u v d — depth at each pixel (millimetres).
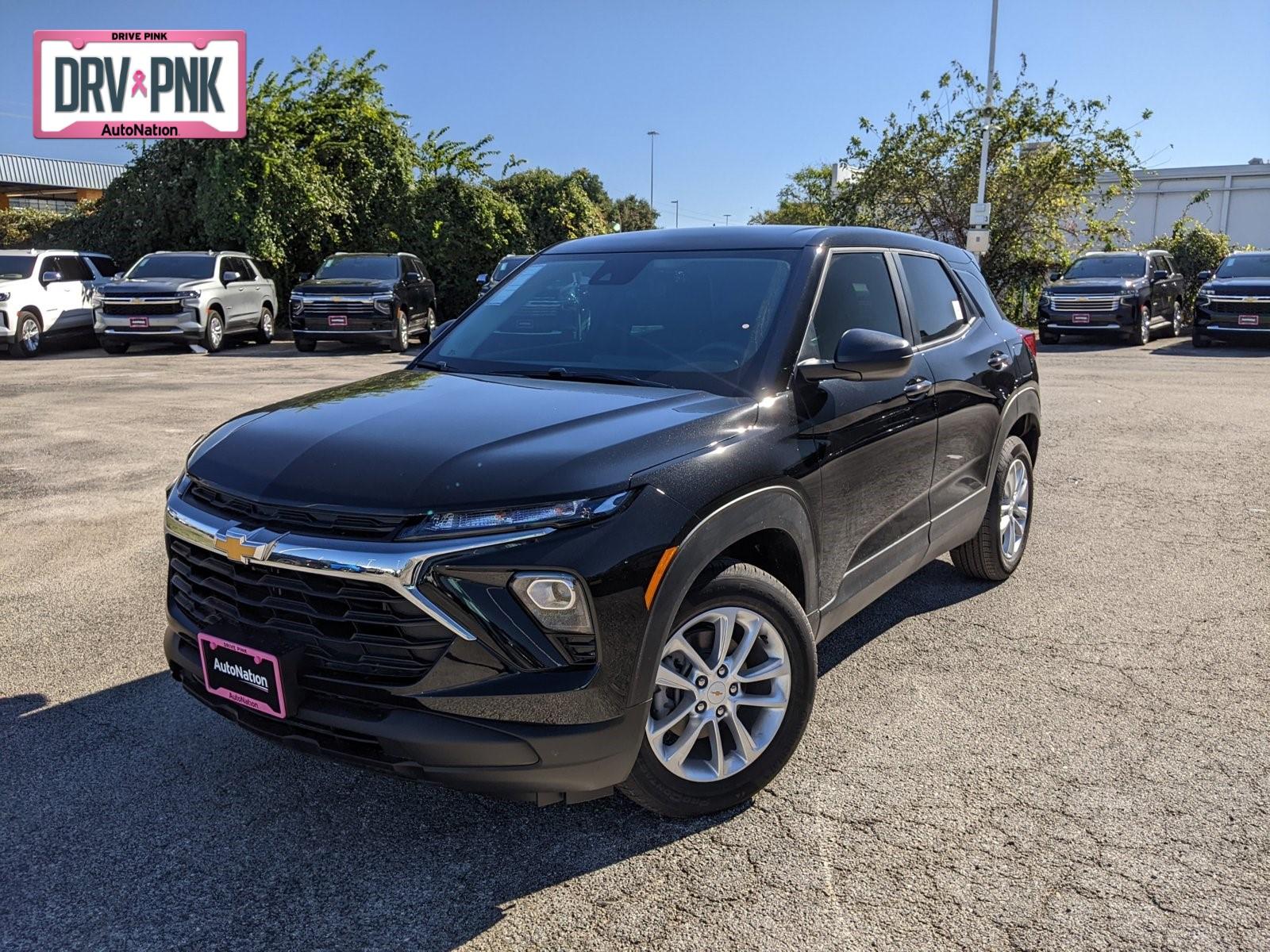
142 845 2746
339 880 2598
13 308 16250
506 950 2330
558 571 2359
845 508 3287
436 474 2443
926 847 2723
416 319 19125
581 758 2438
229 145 21328
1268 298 17406
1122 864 2641
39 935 2377
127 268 23625
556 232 30828
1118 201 34562
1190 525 5996
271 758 3229
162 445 8352
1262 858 2660
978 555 4762
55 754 3240
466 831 2820
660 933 2387
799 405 3098
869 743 3318
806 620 2984
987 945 2332
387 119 24359
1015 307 26125
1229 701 3631
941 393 3932
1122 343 20109
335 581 2408
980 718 3502
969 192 25156
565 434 2635
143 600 4684
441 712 2354
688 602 2662
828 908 2469
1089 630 4332
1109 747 3281
